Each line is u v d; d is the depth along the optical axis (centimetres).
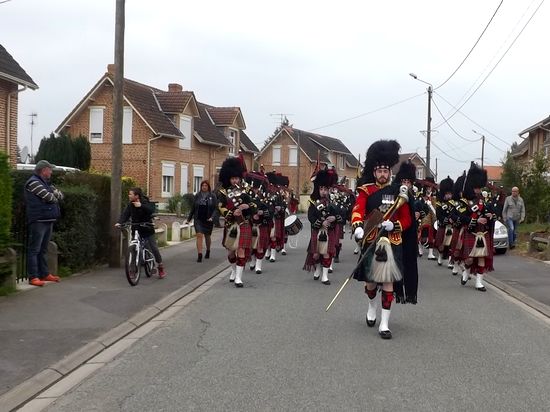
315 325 827
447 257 1636
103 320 818
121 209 1297
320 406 523
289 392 558
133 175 3322
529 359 676
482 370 632
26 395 542
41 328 764
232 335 771
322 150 6166
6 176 911
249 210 1144
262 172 1480
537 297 1058
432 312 934
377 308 944
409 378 601
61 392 561
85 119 3403
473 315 916
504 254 1795
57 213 1031
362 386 575
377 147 784
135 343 734
